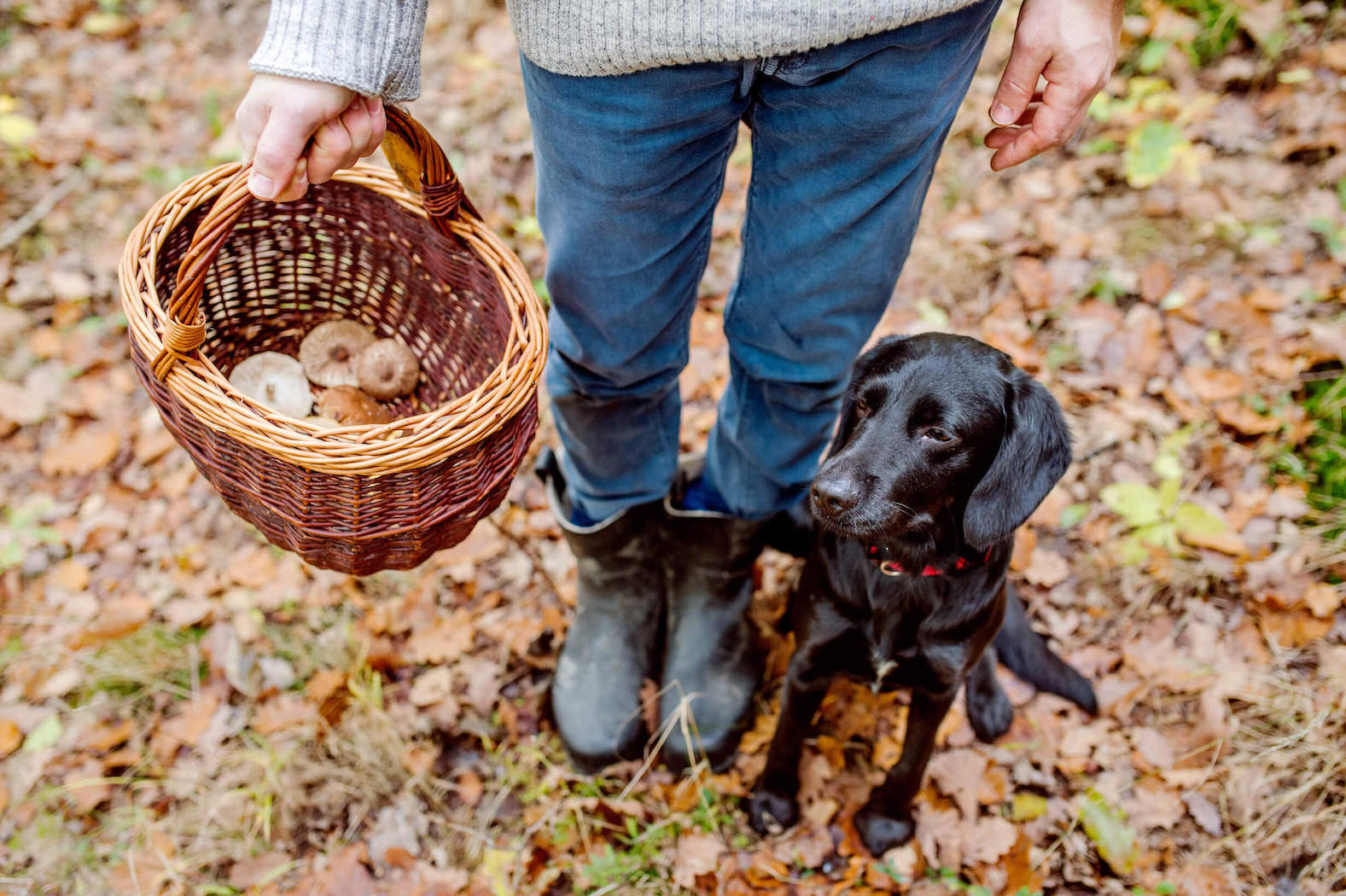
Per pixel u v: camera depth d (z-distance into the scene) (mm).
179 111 3758
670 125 1431
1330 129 3260
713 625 2316
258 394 1864
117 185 3488
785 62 1365
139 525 2721
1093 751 2307
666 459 2117
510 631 2518
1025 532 2664
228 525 2723
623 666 2303
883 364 1922
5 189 3416
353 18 1244
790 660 2260
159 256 1625
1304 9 3539
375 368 1904
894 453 1808
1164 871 2119
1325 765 2176
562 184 1547
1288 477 2662
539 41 1371
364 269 1967
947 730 2377
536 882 2137
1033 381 1854
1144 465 2746
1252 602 2471
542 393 2986
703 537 2221
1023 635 2367
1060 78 1514
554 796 2270
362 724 2344
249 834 2201
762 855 2199
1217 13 3609
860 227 1607
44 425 2898
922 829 2211
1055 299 3104
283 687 2428
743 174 3527
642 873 2145
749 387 1989
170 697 2414
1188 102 3469
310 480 1411
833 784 2309
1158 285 3062
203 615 2525
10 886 2104
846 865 2191
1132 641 2473
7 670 2424
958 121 3555
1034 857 2156
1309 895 2057
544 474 2289
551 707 2395
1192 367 2869
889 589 1921
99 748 2316
